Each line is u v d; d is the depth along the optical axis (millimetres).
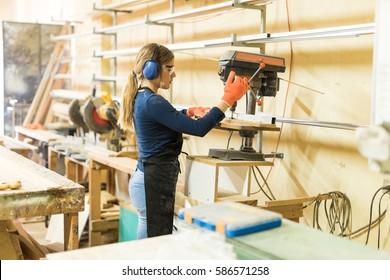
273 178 3168
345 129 2486
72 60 5598
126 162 3389
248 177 2596
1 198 2107
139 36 4762
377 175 2490
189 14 3295
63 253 1296
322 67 2785
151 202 2430
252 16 3299
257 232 1333
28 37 5734
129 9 4891
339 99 2686
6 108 5715
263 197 3246
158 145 2402
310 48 2859
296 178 2990
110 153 3684
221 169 2678
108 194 4344
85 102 3797
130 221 3500
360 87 2559
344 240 1309
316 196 2656
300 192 2965
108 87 5223
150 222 2447
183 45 3230
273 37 2604
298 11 2941
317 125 2496
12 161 3027
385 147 960
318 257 1186
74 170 4328
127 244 1356
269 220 1355
